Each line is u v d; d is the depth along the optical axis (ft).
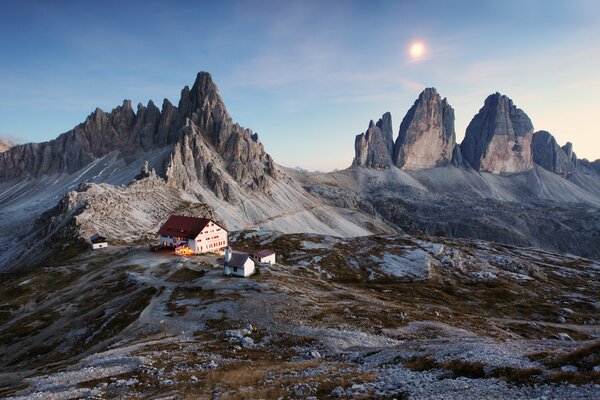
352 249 508.12
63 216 568.41
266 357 143.54
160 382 105.70
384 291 359.87
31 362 193.16
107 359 136.15
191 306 226.79
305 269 416.26
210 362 127.95
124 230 545.44
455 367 92.17
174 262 359.46
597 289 387.55
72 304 278.05
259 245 524.93
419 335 182.70
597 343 84.43
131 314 224.74
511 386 75.77
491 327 237.25
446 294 363.15
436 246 503.61
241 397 86.94
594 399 60.75
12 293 323.37
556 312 314.96
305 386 89.97
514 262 466.29
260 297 234.79
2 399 102.22
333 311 216.95
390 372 99.71
